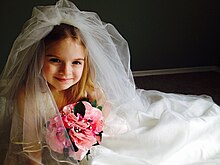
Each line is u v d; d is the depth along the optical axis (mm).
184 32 2939
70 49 956
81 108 939
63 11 1024
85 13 1054
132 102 1248
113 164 1022
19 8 2564
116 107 1205
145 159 1062
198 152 1137
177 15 2875
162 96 1477
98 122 940
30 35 952
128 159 1038
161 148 1084
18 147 965
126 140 1098
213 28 2982
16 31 2611
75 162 935
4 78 1041
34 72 971
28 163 974
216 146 1180
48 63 963
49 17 977
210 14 2934
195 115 1326
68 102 1050
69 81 995
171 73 3008
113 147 1097
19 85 1010
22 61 987
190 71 3055
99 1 2695
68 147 901
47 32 958
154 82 2730
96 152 1034
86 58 1051
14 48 996
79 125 912
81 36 1010
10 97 1028
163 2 2812
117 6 2742
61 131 900
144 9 2797
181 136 1108
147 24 2846
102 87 1170
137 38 2869
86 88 1108
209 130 1198
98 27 1081
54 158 929
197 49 3016
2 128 1042
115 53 1163
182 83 2695
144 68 2969
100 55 1103
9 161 972
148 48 2920
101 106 1085
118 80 1199
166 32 2906
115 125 1152
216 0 2904
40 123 948
